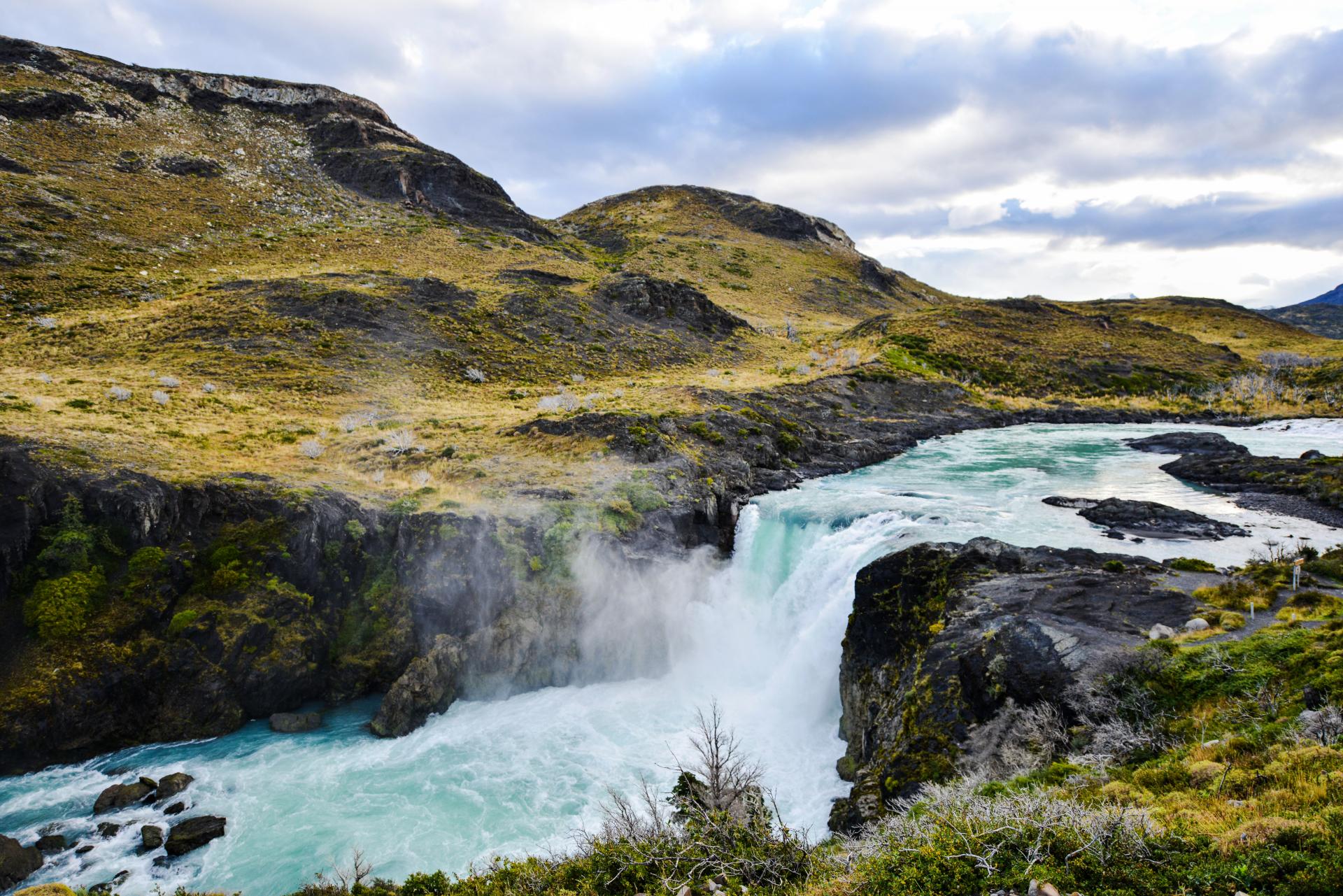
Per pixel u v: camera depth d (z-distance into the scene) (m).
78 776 25.69
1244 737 14.68
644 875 14.05
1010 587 24.70
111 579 29.45
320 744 27.88
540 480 40.78
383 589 33.25
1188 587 24.67
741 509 45.16
